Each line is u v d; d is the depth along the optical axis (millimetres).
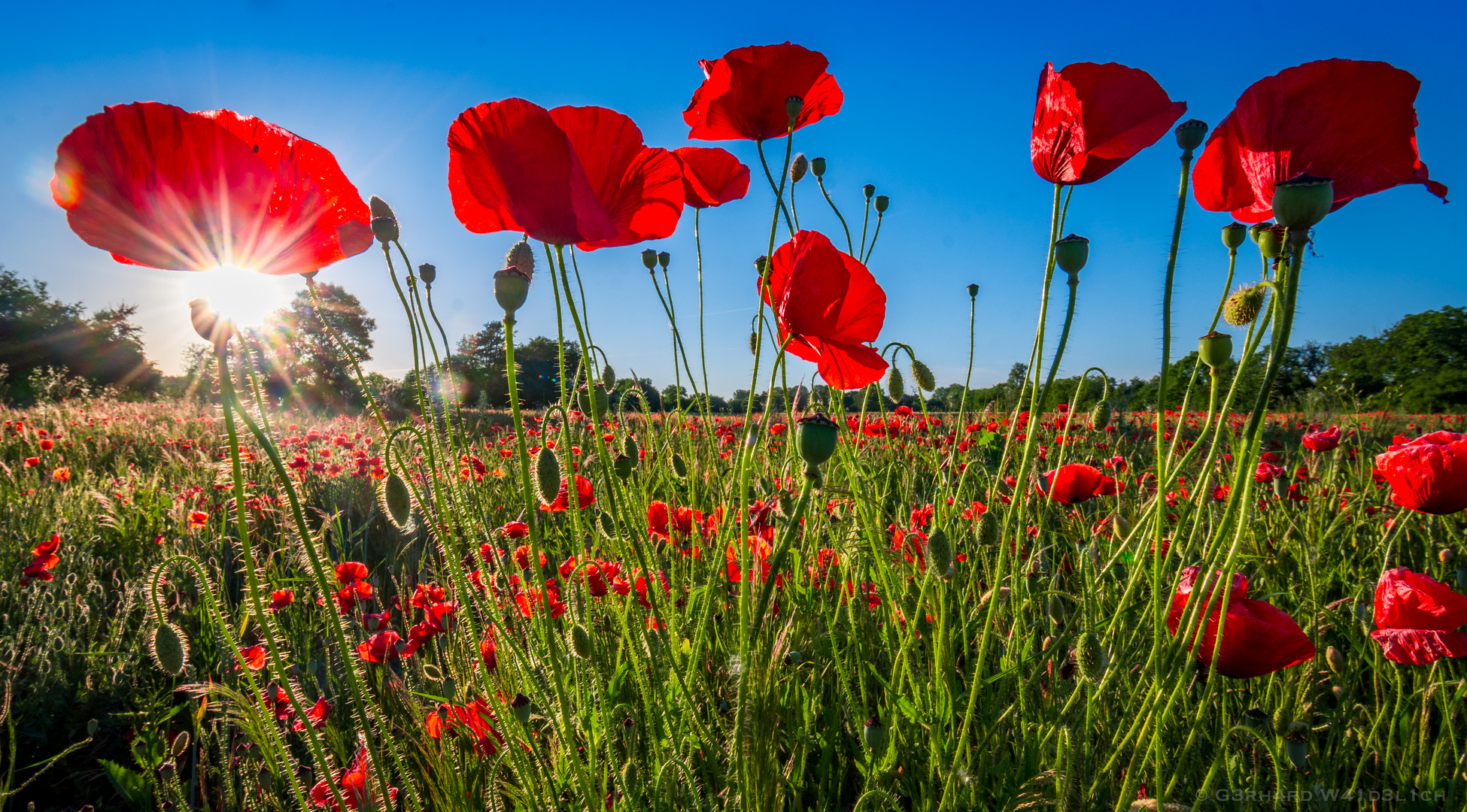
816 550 1961
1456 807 1648
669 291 2477
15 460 7820
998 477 1490
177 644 1146
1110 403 1591
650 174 1360
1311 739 1778
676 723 1538
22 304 38062
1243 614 1271
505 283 1065
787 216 1801
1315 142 1062
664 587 1883
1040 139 1256
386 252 1328
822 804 1684
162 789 2164
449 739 1955
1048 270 1233
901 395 2154
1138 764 1209
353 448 7035
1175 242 1169
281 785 2045
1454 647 1496
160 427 9977
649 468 2506
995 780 1583
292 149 1000
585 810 1457
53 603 3344
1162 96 1158
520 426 1097
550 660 1176
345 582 3006
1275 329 1010
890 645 1780
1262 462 3590
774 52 1602
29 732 2572
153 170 879
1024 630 1839
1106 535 2445
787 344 1435
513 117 1033
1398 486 1827
